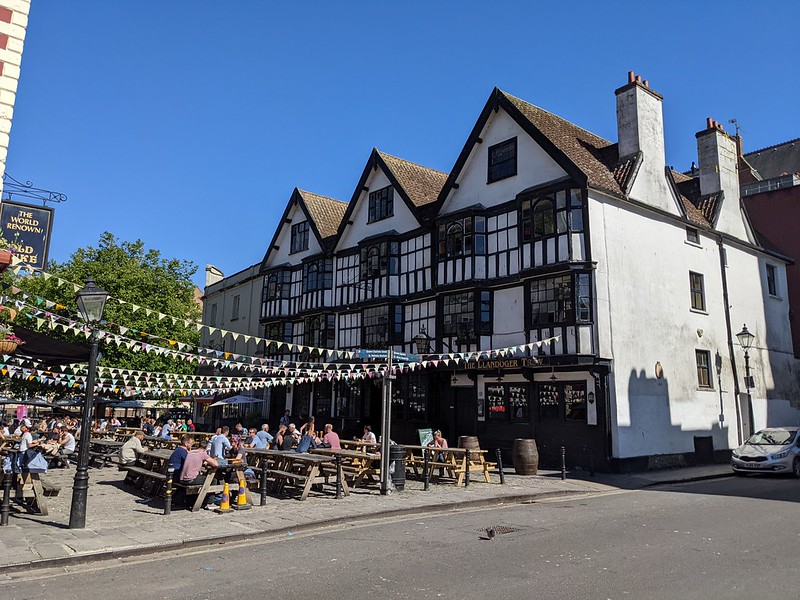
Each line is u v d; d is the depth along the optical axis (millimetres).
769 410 22656
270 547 7910
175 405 34219
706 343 20594
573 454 17297
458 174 21328
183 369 28984
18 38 7758
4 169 7457
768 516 9727
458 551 7395
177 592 5883
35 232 10539
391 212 24328
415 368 20797
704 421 19734
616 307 17797
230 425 32562
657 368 18594
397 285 23266
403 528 9117
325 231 28000
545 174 18906
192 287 31875
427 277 22125
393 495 12297
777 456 16156
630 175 19047
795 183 26812
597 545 7645
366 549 7621
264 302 30422
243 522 9336
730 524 9062
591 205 17812
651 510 10602
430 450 14906
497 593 5633
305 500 11562
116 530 8609
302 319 28000
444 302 20969
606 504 11531
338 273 26250
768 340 23594
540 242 18375
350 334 25141
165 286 29094
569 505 11484
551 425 17922
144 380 25906
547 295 18156
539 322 18203
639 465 17234
